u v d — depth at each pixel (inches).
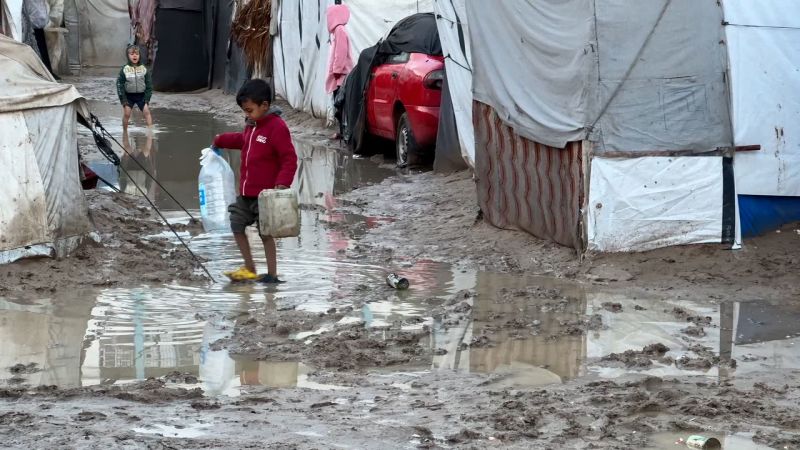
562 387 517.3
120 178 1200.8
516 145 871.7
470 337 615.2
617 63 765.9
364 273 781.9
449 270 795.4
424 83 1227.9
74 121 786.8
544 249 833.5
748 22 770.8
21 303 682.2
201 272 773.3
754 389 515.8
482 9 896.3
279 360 567.2
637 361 563.5
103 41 3056.1
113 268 767.7
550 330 630.5
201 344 596.4
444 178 1155.3
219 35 2498.8
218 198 877.2
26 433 430.9
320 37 1737.2
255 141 741.9
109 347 588.4
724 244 780.6
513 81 864.9
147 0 2615.7
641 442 438.0
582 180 780.6
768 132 780.6
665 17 761.0
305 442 428.1
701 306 687.7
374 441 431.5
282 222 725.9
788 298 706.2
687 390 511.8
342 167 1320.1
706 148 775.7
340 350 579.5
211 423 455.2
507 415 468.1
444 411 477.7
